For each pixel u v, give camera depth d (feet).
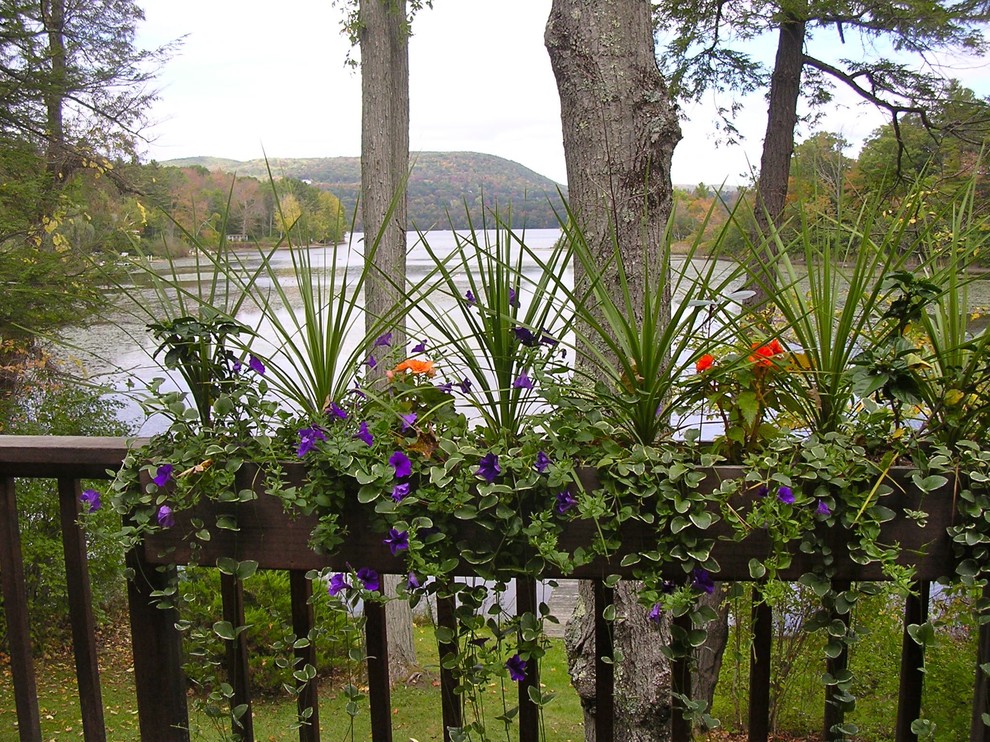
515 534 4.07
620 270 4.40
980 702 4.39
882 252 4.31
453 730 4.53
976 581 4.00
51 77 27.30
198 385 4.60
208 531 4.49
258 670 17.10
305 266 4.85
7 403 25.36
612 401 4.25
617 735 7.96
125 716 18.54
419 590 4.29
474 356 4.55
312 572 4.36
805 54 24.50
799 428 4.63
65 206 26.63
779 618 13.89
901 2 21.80
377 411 4.54
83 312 24.02
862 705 15.16
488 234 4.54
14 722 18.17
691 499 3.98
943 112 22.97
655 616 4.06
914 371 4.11
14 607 5.06
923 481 3.88
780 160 24.12
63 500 4.84
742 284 4.52
